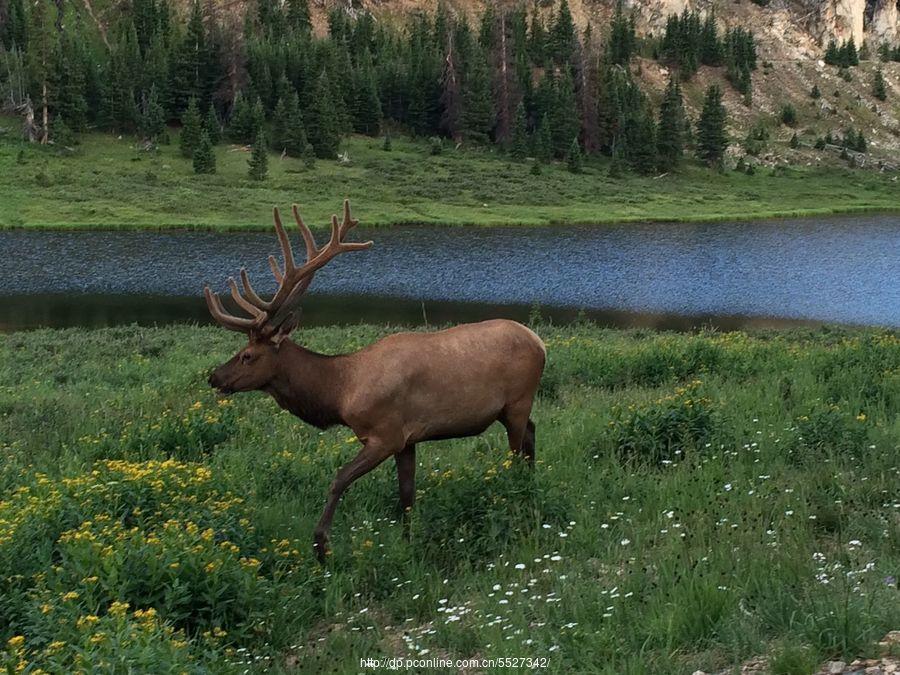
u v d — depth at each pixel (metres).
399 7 186.50
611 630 4.73
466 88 128.50
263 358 7.14
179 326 29.03
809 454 7.88
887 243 73.25
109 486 6.87
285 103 119.00
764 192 121.56
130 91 111.25
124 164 99.06
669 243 71.12
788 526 6.05
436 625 5.36
